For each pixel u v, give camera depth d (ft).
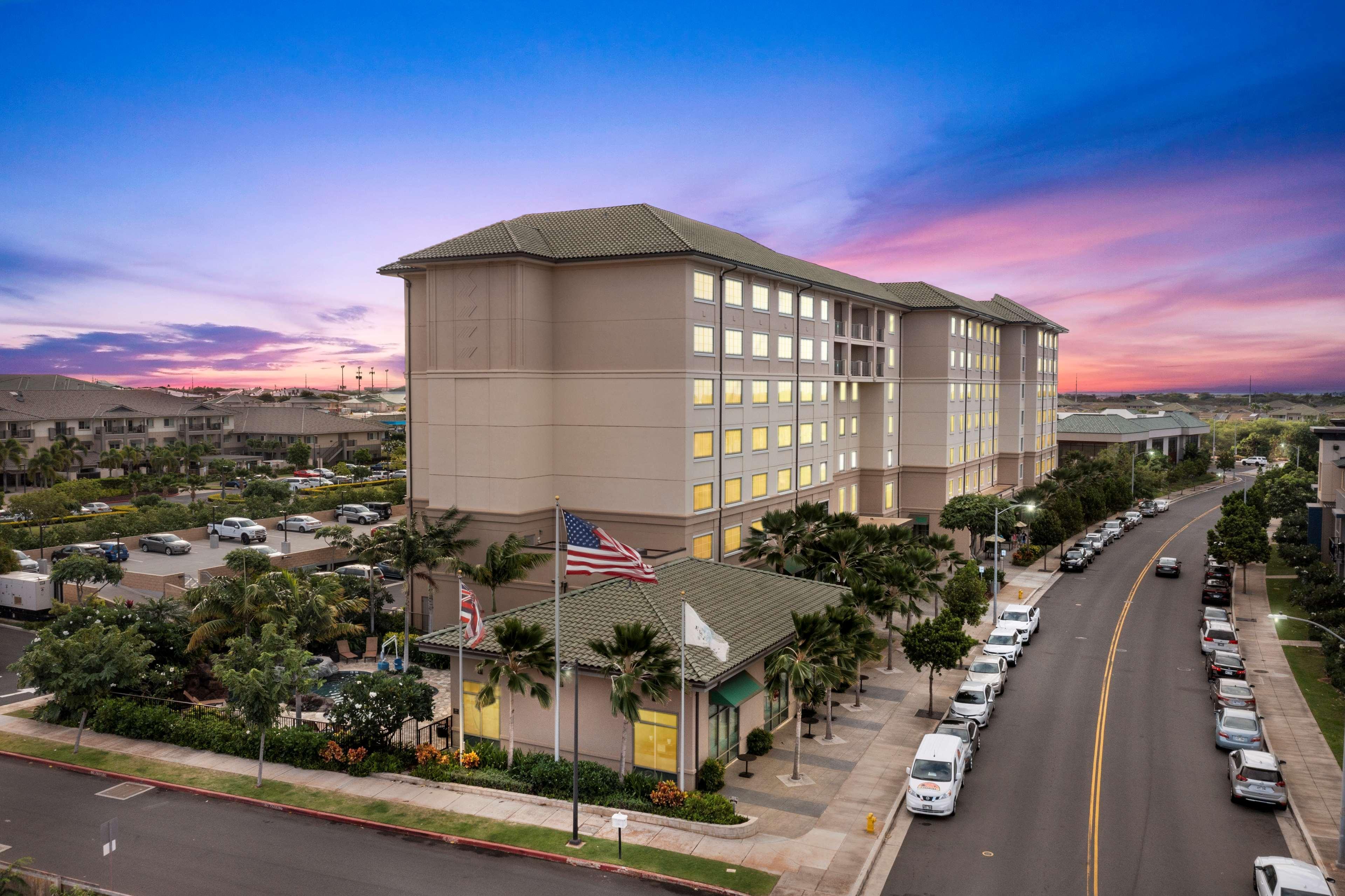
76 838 93.20
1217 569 229.86
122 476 406.00
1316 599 173.58
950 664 130.21
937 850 90.58
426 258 165.48
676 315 161.68
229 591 143.13
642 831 93.66
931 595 204.13
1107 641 176.14
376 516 310.45
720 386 174.09
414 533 158.81
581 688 108.37
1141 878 84.94
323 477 418.72
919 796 97.45
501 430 163.73
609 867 86.22
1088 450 447.01
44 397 446.60
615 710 94.84
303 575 159.22
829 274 239.91
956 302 267.18
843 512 181.16
